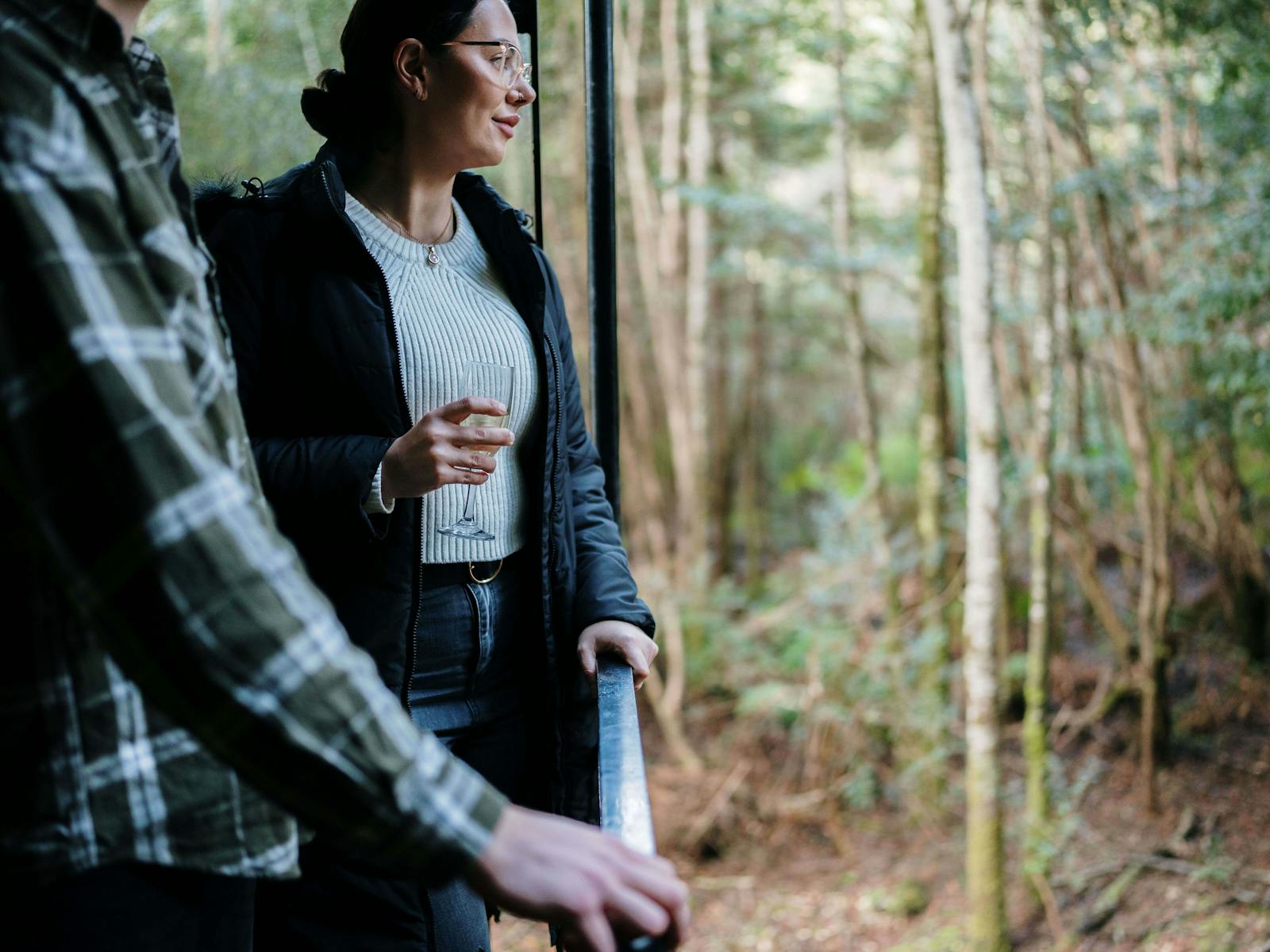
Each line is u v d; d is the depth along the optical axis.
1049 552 5.73
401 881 1.42
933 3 4.80
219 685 0.62
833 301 10.20
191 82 3.86
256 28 3.81
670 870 0.69
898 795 6.89
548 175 8.08
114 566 0.62
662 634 7.89
